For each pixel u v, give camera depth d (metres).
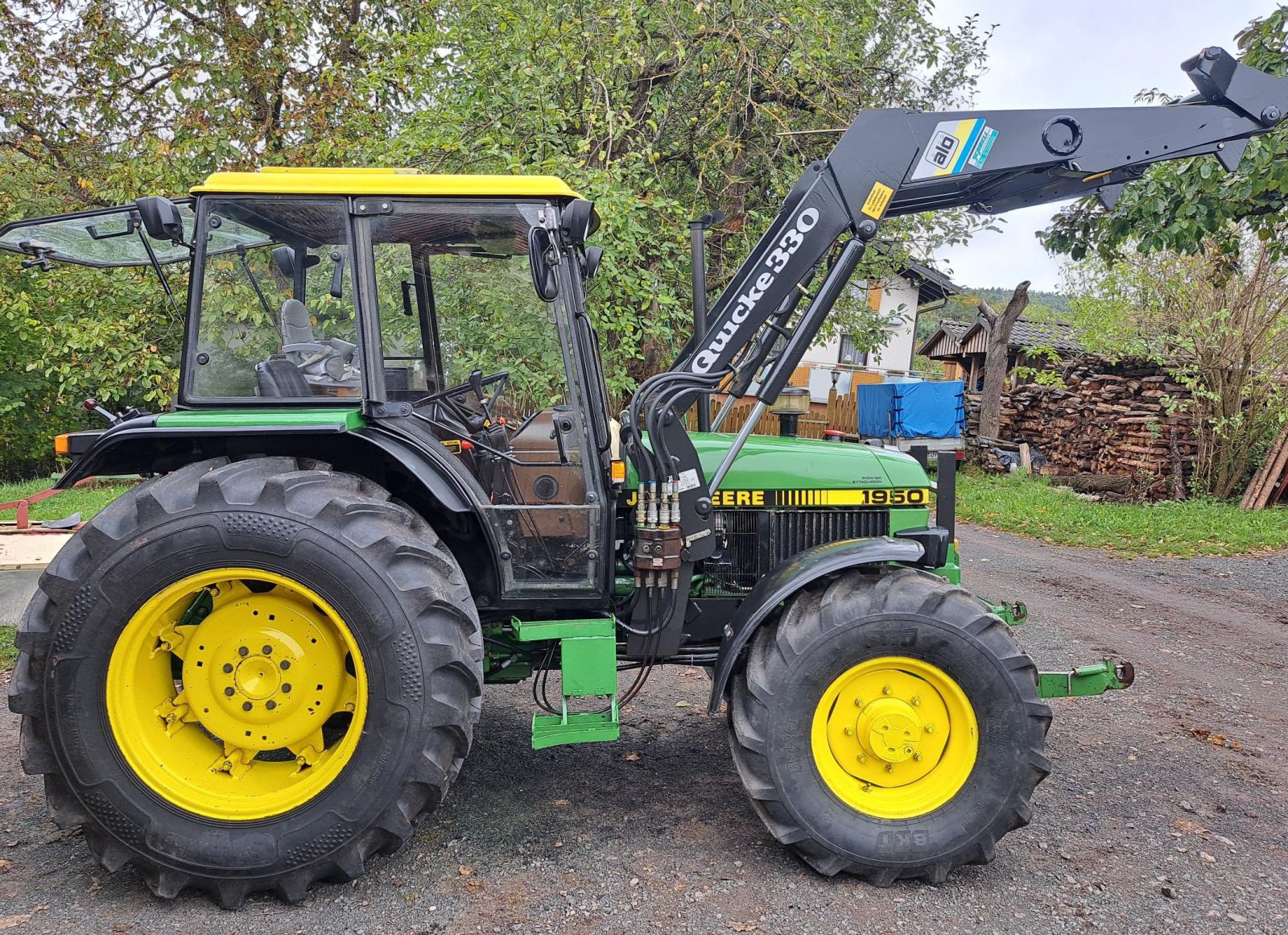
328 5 11.63
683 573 3.16
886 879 2.86
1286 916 2.71
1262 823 3.34
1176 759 3.94
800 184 3.26
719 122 8.78
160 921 2.65
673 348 8.41
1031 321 15.68
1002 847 3.14
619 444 3.38
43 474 15.94
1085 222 5.77
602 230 6.81
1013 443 15.61
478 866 2.96
